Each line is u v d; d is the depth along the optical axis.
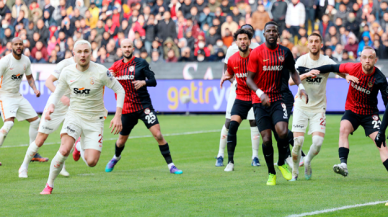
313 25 43.50
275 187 14.14
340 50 42.59
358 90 14.68
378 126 14.73
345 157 14.81
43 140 16.53
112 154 22.41
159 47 46.06
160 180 15.71
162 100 44.97
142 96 17.39
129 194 13.26
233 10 45.22
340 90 41.81
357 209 11.10
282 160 14.84
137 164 19.55
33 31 49.75
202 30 45.69
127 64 17.34
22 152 23.02
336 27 42.69
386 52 42.88
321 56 15.84
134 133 31.31
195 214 10.79
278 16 42.97
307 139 27.69
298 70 15.55
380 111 41.44
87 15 48.50
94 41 47.72
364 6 43.09
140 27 46.31
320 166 18.33
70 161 20.34
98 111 13.98
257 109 14.38
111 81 13.60
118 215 10.75
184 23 46.16
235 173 17.16
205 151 23.38
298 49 42.81
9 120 19.48
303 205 11.59
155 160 20.61
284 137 13.77
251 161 20.30
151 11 46.41
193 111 44.28
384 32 43.25
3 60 19.34
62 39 49.00
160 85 45.00
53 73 16.88
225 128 19.06
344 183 14.70
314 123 15.28
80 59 13.05
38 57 49.38
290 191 13.45
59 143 26.55
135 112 17.38
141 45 46.16
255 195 12.93
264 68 13.90
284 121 13.88
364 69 14.38
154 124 17.30
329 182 14.92
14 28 50.50
